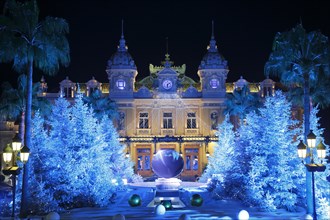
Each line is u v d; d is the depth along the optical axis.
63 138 30.31
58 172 29.41
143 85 66.50
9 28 28.09
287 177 28.02
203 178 49.34
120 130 63.91
